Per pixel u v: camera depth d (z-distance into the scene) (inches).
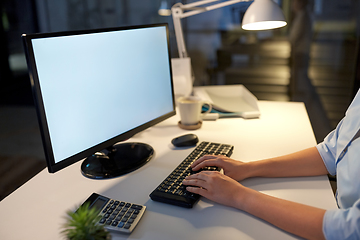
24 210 27.3
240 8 69.9
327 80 71.6
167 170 34.1
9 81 100.9
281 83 73.9
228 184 27.3
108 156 37.5
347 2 64.9
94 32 31.4
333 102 72.9
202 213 26.0
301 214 23.2
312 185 30.0
